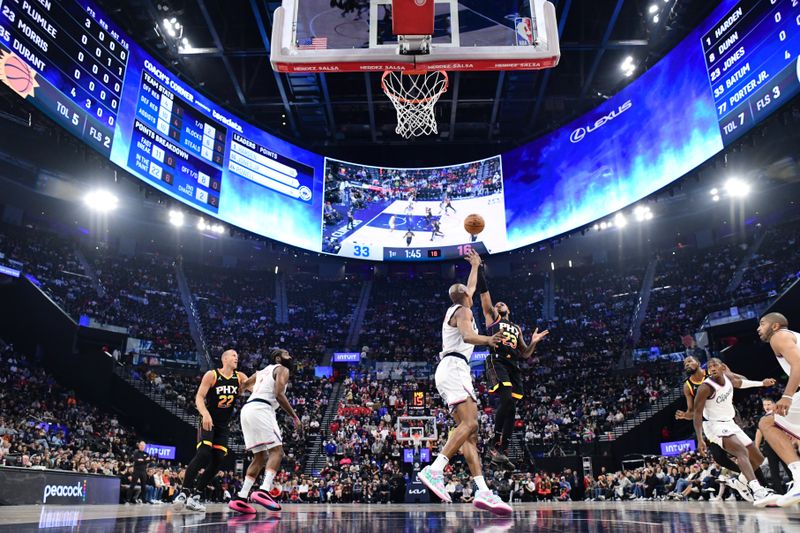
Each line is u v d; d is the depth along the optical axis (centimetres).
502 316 715
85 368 2567
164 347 2892
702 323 2800
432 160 3372
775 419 539
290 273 3981
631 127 2347
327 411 2756
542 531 309
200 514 587
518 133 3161
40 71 1702
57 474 1034
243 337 3319
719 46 1983
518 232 2670
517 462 2319
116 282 3222
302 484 2077
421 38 930
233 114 2548
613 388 2708
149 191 2142
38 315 2609
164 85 2256
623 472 1995
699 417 761
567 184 2561
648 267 3634
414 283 3947
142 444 1583
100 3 1977
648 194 2222
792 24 1702
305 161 2784
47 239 3173
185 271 3678
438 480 475
